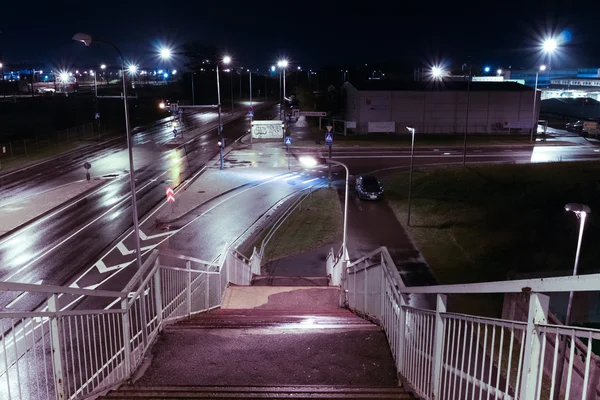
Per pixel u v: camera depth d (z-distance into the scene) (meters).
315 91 127.50
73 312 5.49
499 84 73.31
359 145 58.12
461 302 18.23
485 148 57.59
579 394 9.45
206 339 8.34
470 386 6.79
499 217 29.45
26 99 99.00
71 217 30.31
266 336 8.43
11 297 18.27
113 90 128.38
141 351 7.49
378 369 7.22
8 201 33.41
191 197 35.25
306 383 6.81
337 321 9.85
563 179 40.19
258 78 156.00
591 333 2.45
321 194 36.69
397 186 39.00
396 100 67.69
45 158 49.28
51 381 9.66
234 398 6.00
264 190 37.84
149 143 60.00
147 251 24.69
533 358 2.94
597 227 26.03
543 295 2.96
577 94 119.56
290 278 21.34
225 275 16.50
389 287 8.01
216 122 79.88
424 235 27.73
